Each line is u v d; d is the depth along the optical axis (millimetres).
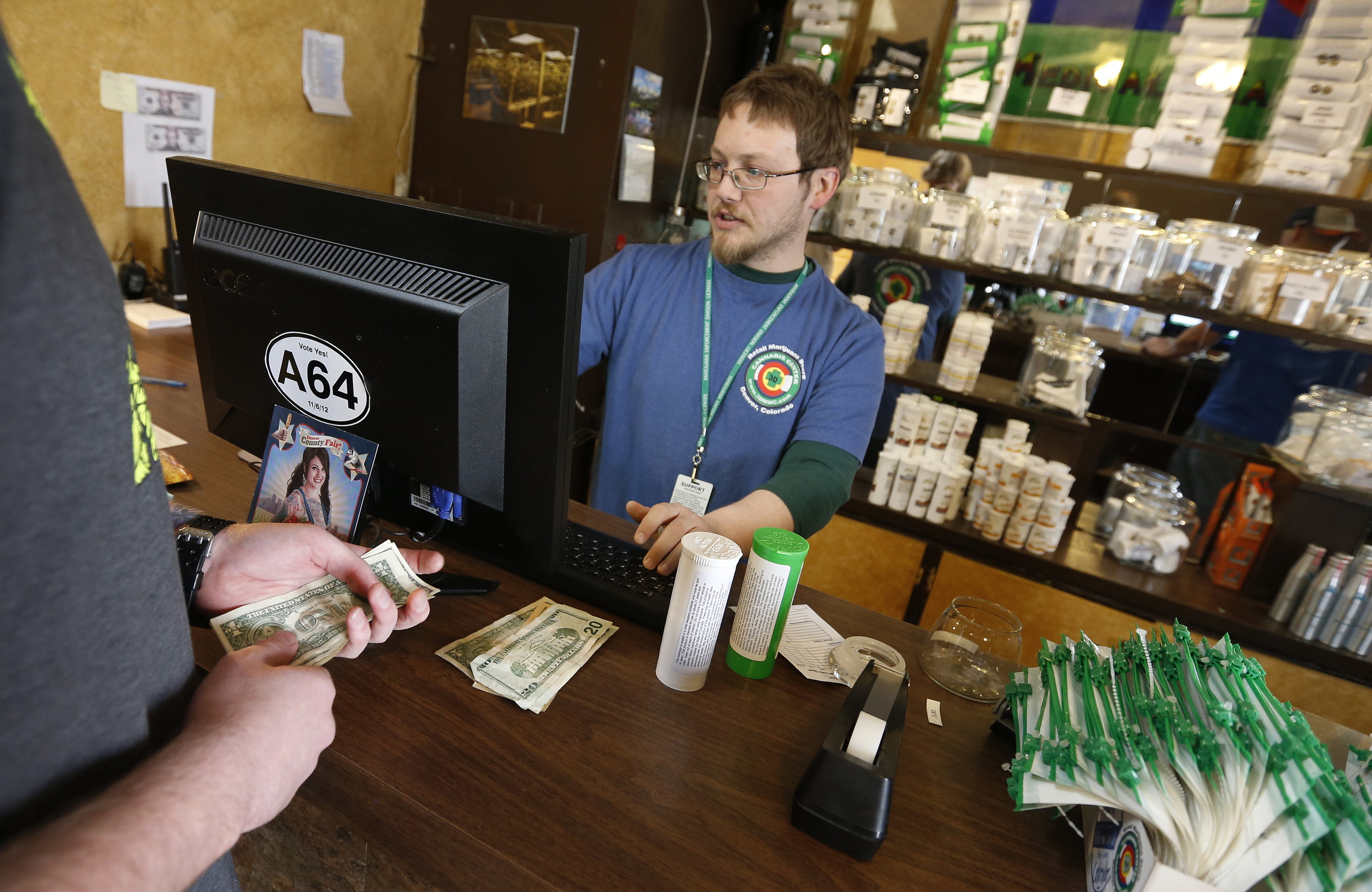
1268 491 2402
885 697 772
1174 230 2340
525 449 838
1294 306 2148
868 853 660
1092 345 2494
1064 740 672
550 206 2639
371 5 2578
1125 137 2502
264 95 2354
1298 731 639
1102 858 664
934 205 2461
